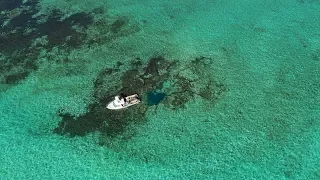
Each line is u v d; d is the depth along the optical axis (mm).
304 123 22531
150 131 22672
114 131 22844
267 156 20953
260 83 25234
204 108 23734
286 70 26109
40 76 27125
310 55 27234
